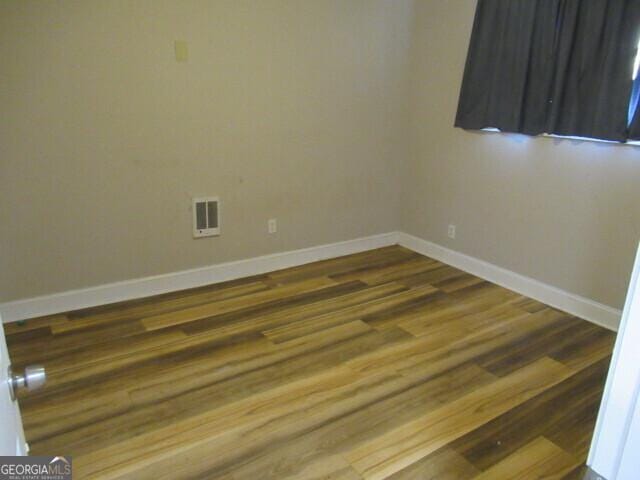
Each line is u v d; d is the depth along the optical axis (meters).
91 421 2.02
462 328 2.89
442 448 1.93
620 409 1.63
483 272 3.64
